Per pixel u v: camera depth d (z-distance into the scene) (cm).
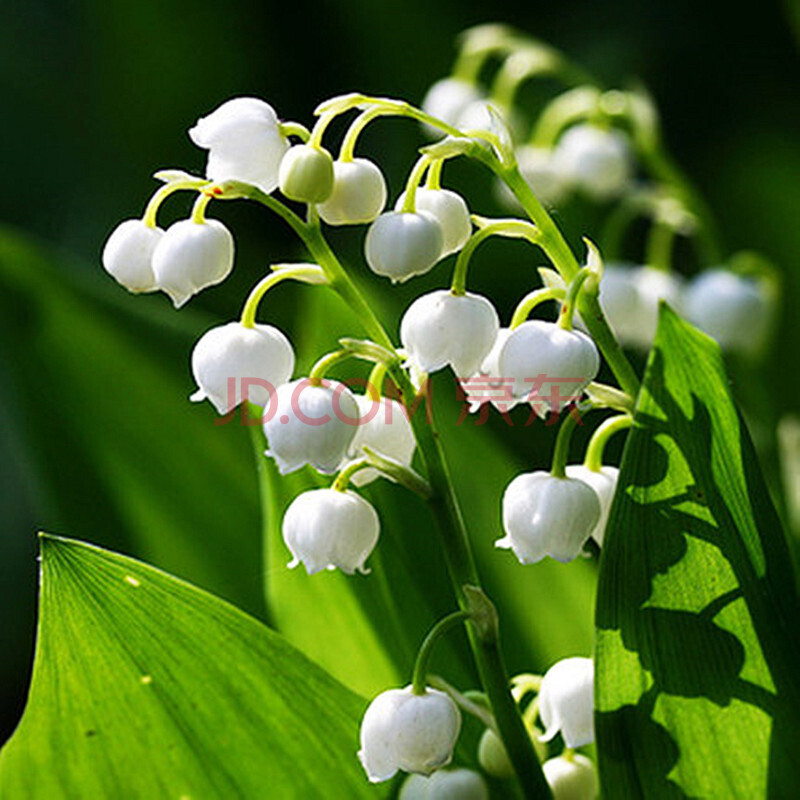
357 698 41
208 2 70
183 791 41
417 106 66
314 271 40
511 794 42
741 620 40
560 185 52
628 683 41
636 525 40
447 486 40
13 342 47
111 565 40
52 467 47
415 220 39
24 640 69
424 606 44
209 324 48
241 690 41
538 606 45
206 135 39
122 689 41
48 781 41
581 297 40
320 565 40
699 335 40
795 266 63
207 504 47
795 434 50
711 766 41
